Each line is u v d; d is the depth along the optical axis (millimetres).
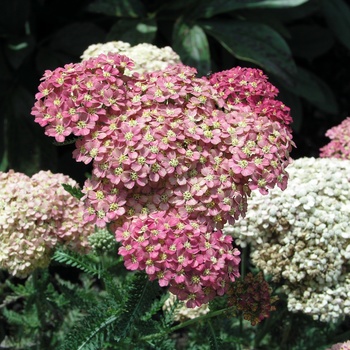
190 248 266
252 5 470
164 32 513
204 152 278
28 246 312
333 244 319
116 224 277
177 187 275
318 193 328
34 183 327
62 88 280
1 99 470
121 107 281
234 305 295
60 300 350
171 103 288
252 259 331
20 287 352
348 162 349
